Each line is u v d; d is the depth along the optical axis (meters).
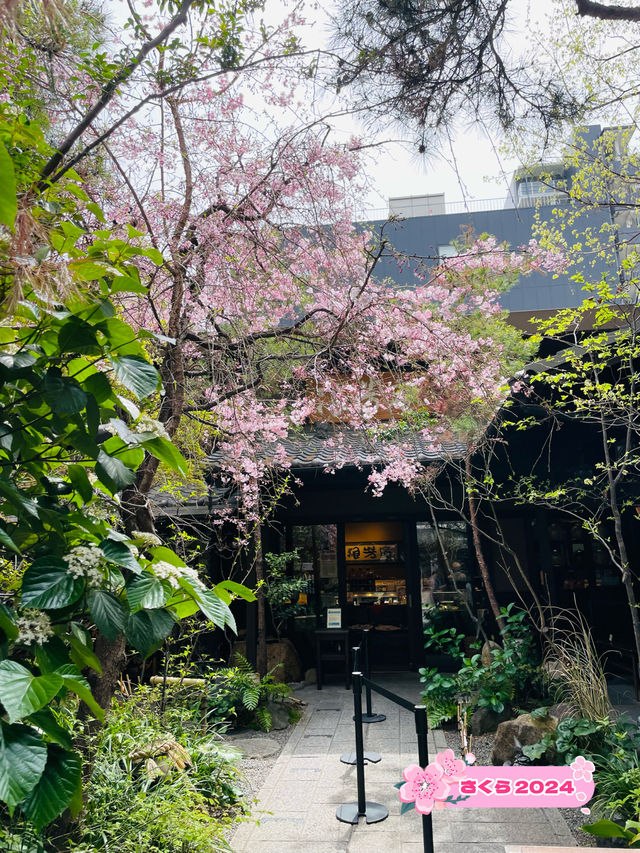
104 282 1.96
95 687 3.19
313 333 4.88
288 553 7.68
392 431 5.98
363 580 8.69
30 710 1.33
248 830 3.96
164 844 3.19
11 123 2.14
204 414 5.32
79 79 3.16
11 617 1.59
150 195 4.24
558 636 7.02
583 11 3.37
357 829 3.92
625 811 3.67
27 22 2.11
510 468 6.97
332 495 8.69
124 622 1.75
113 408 2.15
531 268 5.25
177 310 3.86
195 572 1.96
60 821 2.89
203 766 4.39
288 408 5.55
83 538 1.96
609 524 7.59
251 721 6.24
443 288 5.12
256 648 7.39
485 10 2.93
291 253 4.67
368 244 4.82
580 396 6.02
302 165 4.30
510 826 3.87
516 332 5.95
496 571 8.19
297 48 3.63
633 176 5.15
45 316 1.86
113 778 3.58
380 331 4.77
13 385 1.84
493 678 5.68
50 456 2.09
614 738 4.26
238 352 4.42
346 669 7.81
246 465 5.13
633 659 6.04
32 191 2.16
